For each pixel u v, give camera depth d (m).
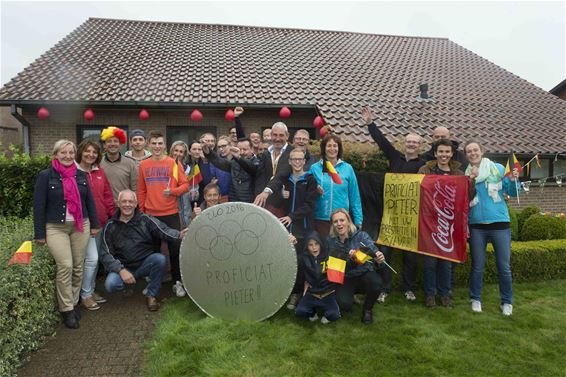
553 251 5.96
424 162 5.16
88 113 9.77
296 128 11.55
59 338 3.99
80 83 10.75
